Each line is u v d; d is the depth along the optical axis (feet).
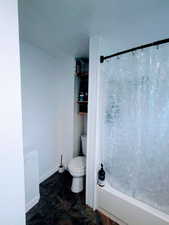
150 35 4.50
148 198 4.32
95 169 5.22
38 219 4.92
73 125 7.98
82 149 8.46
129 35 4.91
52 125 7.91
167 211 4.00
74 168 6.22
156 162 4.14
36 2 3.53
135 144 4.52
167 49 3.74
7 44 2.11
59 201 5.82
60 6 3.69
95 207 5.38
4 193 2.24
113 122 5.02
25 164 5.08
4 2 2.04
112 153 5.13
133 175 4.60
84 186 6.79
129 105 4.60
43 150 7.36
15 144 2.34
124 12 3.93
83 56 7.65
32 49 6.32
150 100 4.14
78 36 5.33
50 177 7.77
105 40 5.30
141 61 4.23
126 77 4.59
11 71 2.19
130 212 4.41
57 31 4.99
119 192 4.90
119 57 4.69
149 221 4.03
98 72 5.00
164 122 3.94
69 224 4.75
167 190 3.99
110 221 4.89
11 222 2.38
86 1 3.50
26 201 5.21
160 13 3.99
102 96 5.19
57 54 7.45
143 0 3.47
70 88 7.86
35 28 4.80
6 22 2.08
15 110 2.30
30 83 6.35
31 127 6.55
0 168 2.15
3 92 2.11
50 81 7.59
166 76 3.82
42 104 7.13
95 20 4.30
